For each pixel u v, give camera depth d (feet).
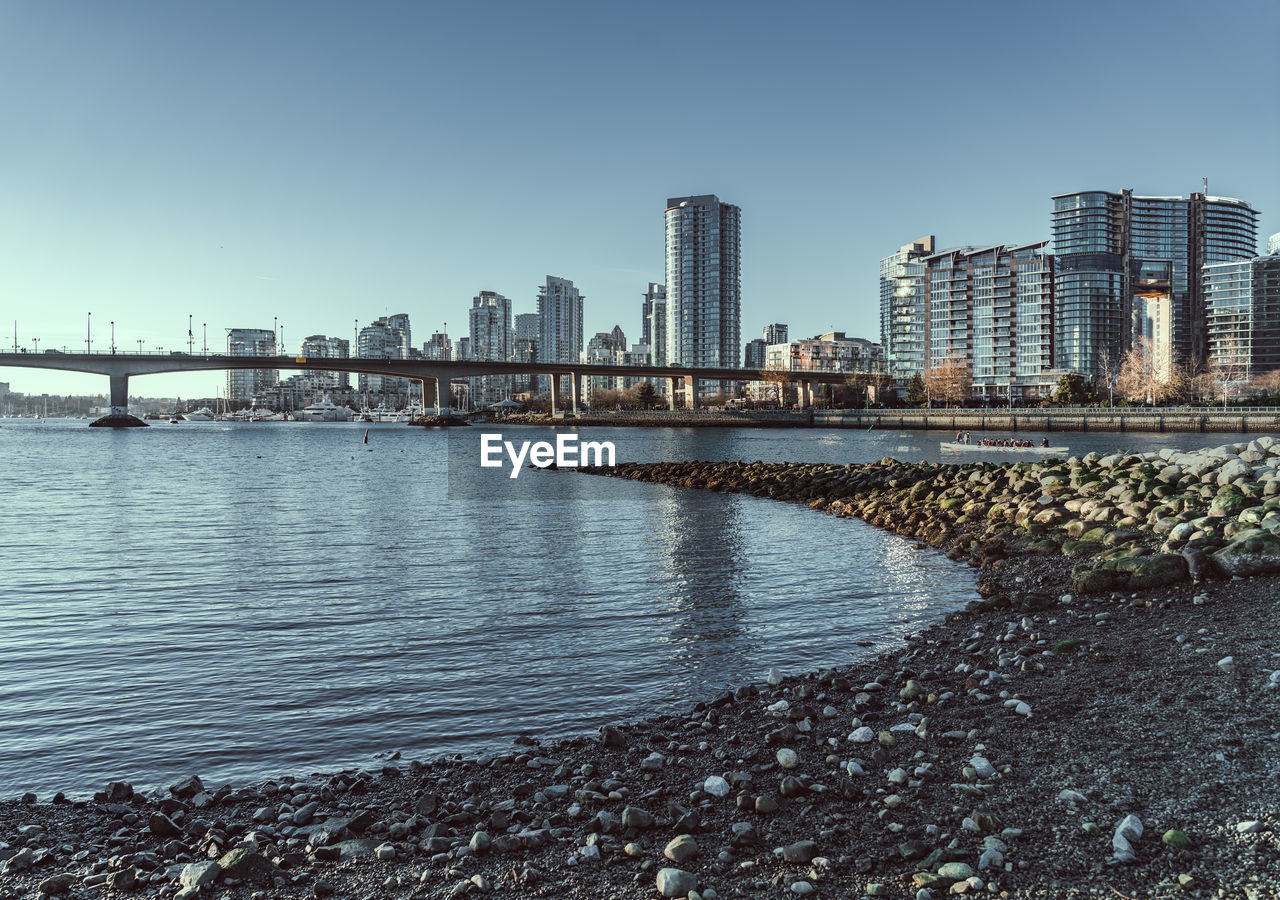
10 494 178.19
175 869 25.53
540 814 28.91
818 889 22.20
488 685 46.52
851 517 129.39
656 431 647.97
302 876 24.94
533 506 150.61
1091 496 101.19
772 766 32.01
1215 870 21.31
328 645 55.47
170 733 40.11
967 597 67.31
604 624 60.39
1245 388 606.96
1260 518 69.51
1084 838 23.66
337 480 219.41
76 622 62.69
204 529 119.03
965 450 354.95
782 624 59.47
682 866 24.02
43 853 27.45
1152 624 48.75
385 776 34.17
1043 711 35.35
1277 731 29.99
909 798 27.61
